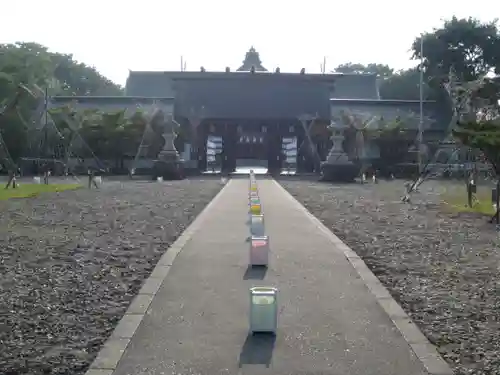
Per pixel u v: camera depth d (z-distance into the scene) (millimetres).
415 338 8375
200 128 81375
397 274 13016
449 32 83250
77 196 37156
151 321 9078
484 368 7336
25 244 16859
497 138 24531
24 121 65500
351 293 10922
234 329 8688
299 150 81562
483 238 18922
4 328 8844
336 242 16969
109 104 83062
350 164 60562
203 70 84562
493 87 38781
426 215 26312
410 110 81938
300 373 7031
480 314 9789
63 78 111938
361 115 79625
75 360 7523
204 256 14516
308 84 81438
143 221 22719
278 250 15484
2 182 53312
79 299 10562
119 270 13102
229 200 32812
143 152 74438
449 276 12828
